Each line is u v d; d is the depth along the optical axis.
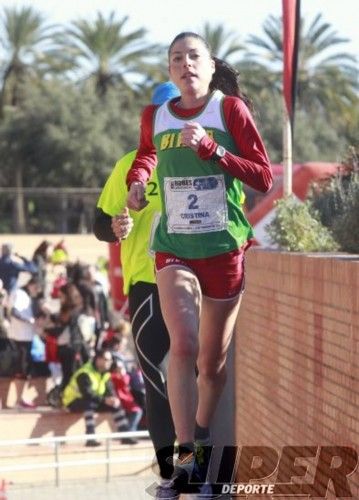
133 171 11.34
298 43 20.69
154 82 140.00
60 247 63.25
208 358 11.34
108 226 13.09
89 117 144.00
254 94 124.94
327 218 18.89
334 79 124.12
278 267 14.38
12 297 34.81
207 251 10.70
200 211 10.65
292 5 20.44
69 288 33.84
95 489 27.78
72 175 144.75
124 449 29.95
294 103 20.78
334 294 11.64
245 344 16.69
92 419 31.45
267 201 29.70
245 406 16.64
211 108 10.69
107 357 31.89
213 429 17.55
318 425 12.26
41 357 34.50
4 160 145.75
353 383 10.91
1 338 34.50
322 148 131.62
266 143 127.56
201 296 10.89
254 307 16.02
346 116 125.00
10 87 145.50
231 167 10.33
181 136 10.38
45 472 28.81
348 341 11.10
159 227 11.02
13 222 129.50
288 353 13.79
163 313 10.68
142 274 12.99
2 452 30.22
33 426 31.45
